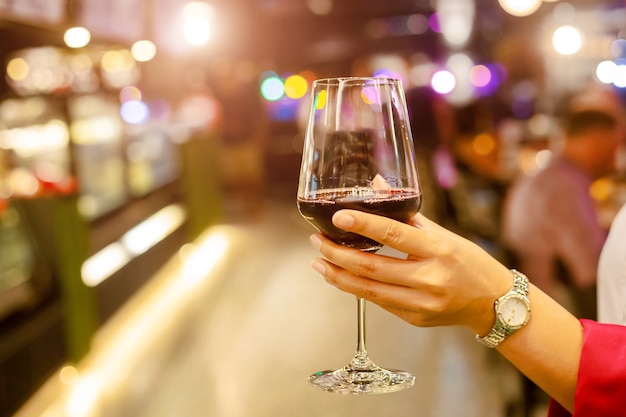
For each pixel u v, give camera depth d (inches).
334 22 582.9
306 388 159.2
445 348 180.5
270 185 527.5
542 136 243.8
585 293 123.2
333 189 36.7
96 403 155.3
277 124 562.3
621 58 391.2
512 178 184.9
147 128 264.8
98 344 186.1
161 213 268.1
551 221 128.3
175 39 315.3
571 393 36.3
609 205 140.5
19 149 174.1
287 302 224.2
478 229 159.2
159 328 203.8
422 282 32.6
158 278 253.1
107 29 215.9
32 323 148.3
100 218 206.5
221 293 236.8
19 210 153.8
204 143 326.6
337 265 35.0
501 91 283.7
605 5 428.1
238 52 549.3
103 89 237.3
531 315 35.8
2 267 145.3
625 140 197.2
